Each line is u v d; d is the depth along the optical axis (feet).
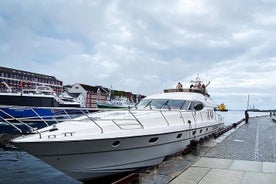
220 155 31.12
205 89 53.01
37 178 32.83
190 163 27.35
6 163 39.78
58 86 290.76
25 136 22.21
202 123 41.24
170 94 41.73
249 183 20.21
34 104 85.05
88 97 281.95
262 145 40.06
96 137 22.77
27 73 263.90
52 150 21.67
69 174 23.98
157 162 30.07
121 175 27.17
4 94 81.25
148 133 26.78
